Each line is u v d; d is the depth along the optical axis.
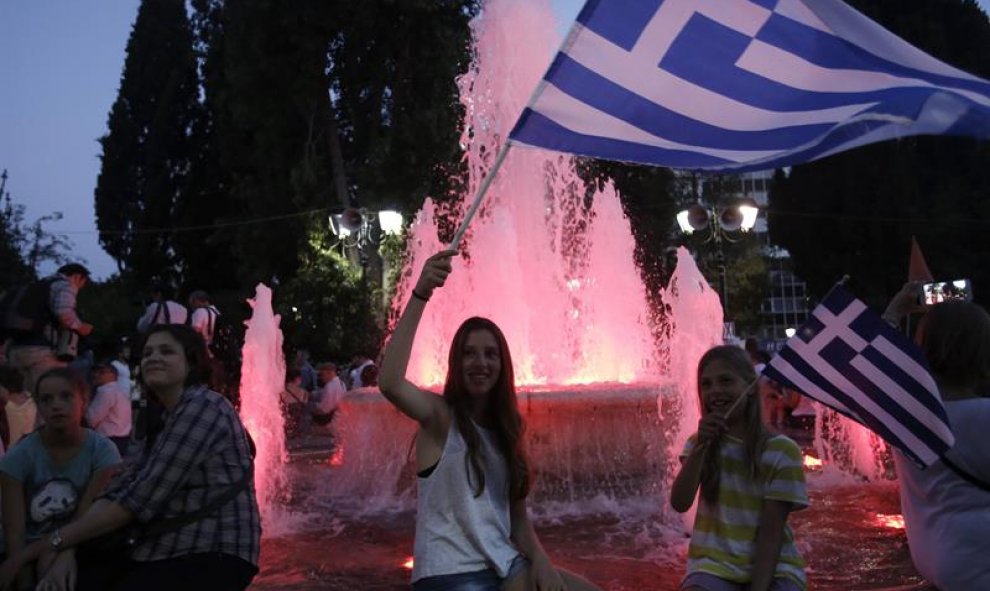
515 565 3.14
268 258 32.41
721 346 3.47
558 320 12.06
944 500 3.24
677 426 8.45
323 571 5.75
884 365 3.29
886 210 35.06
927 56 3.24
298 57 29.34
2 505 3.86
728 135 3.21
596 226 12.86
